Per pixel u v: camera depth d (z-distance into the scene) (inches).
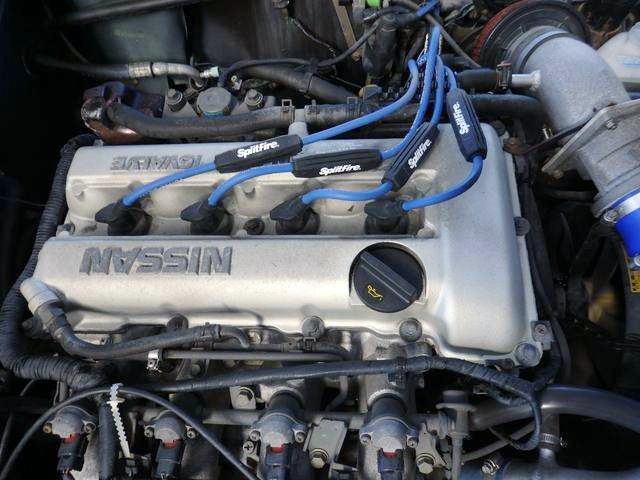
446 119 59.8
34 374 51.3
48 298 50.2
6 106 66.6
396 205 49.8
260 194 55.0
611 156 52.0
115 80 74.1
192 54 77.2
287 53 76.6
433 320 48.5
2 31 64.6
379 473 47.9
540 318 53.6
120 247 52.5
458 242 48.3
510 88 63.5
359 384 54.9
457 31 78.7
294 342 50.5
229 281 49.8
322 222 55.4
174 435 50.8
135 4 67.6
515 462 50.6
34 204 71.2
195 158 56.4
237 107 64.1
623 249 56.8
